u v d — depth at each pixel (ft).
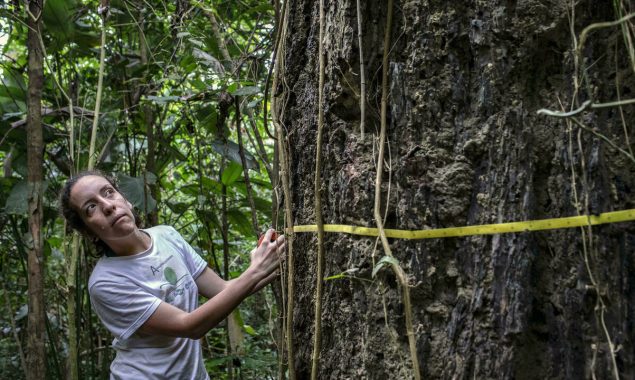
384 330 4.33
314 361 4.64
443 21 4.19
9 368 11.91
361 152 4.58
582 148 3.74
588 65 3.80
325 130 4.91
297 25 5.57
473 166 4.08
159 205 11.73
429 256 4.14
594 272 3.65
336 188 4.76
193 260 7.61
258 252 6.11
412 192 4.22
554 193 3.83
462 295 4.00
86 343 10.35
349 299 4.67
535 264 3.84
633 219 3.63
